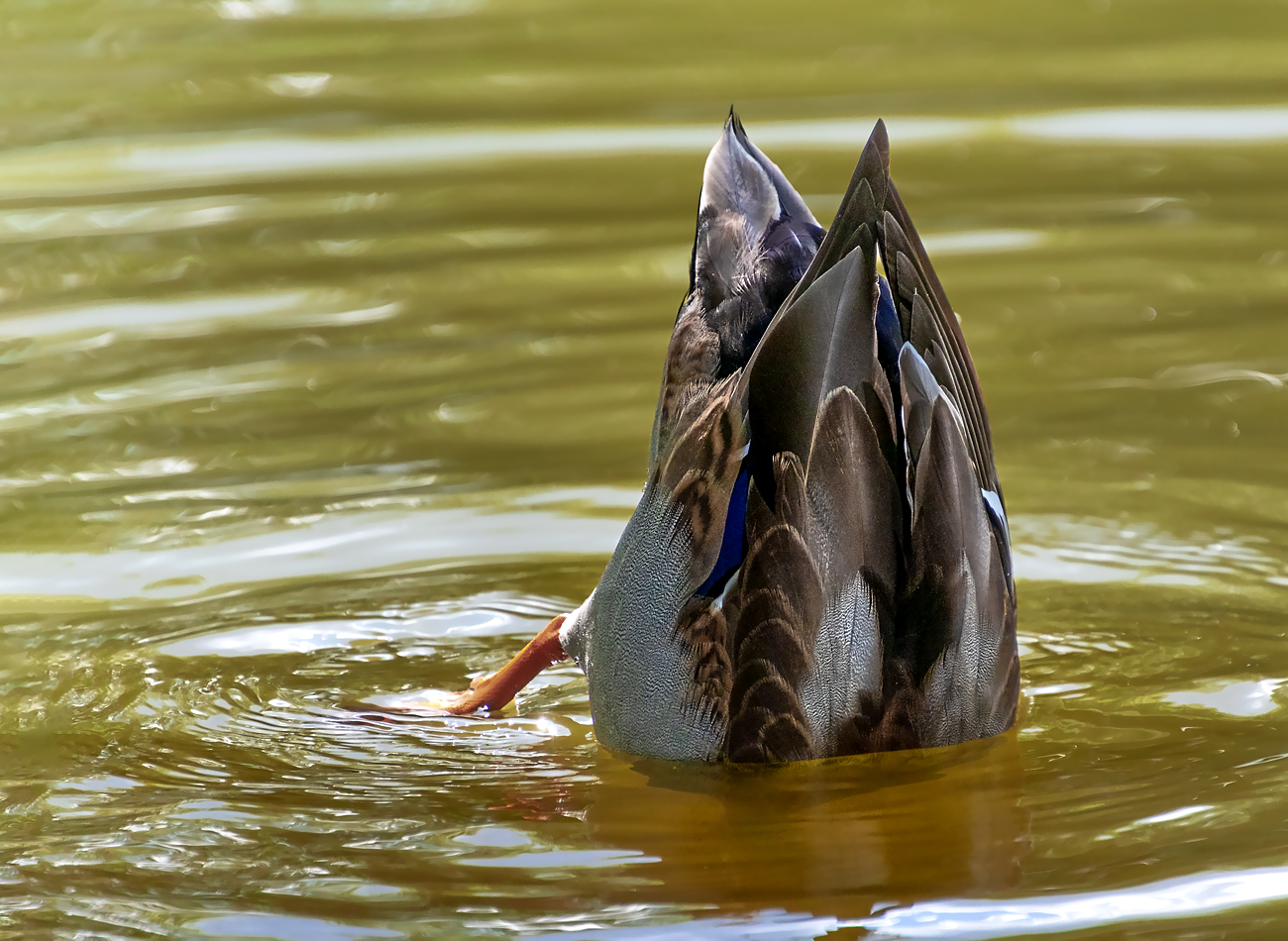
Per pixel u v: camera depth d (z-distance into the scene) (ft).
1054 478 42.29
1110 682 32.07
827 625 27.76
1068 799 27.58
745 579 27.55
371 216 69.31
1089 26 100.78
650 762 29.55
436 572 38.27
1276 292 56.54
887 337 28.76
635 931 24.18
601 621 29.76
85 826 27.73
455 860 26.40
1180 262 60.13
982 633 28.73
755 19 106.01
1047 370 50.16
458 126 83.35
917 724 28.73
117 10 111.65
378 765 30.04
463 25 106.42
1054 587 36.37
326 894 25.41
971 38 98.73
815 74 91.30
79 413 48.73
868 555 27.63
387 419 47.93
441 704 32.53
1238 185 69.56
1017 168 73.00
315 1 113.19
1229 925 23.70
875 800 27.84
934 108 83.25
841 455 27.20
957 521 27.91
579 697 33.42
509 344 54.24
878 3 109.29
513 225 67.72
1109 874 25.26
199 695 32.71
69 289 60.64
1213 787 27.81
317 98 89.45
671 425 28.89
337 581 37.86
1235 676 32.17
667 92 88.43
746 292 29.32
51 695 32.63
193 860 26.53
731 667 28.07
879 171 27.12
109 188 74.23
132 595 37.22
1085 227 64.85
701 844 26.71
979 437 29.09
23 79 94.89
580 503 41.83
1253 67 89.04
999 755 29.19
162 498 42.57
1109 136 77.66
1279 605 35.17
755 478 27.25
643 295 58.85
